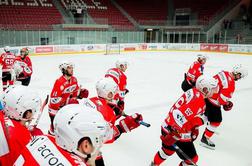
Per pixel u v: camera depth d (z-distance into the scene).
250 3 30.06
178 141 3.12
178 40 29.19
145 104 7.38
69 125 1.09
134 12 30.98
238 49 23.83
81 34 24.56
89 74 12.34
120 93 4.60
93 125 1.10
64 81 4.03
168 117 3.25
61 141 1.10
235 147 4.75
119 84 4.53
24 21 23.56
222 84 4.24
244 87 9.79
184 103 3.08
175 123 3.10
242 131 5.52
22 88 1.95
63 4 27.31
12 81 7.01
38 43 22.23
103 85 2.59
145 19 30.72
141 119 1.94
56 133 1.12
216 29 28.19
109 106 2.64
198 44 26.56
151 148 4.63
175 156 4.32
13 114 1.88
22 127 1.86
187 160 3.19
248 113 6.73
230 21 28.75
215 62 17.55
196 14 30.55
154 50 27.30
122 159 4.21
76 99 4.30
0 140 1.71
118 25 28.31
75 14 26.16
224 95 4.27
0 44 20.19
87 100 2.44
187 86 6.86
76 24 24.20
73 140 1.08
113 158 4.23
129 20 29.75
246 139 5.11
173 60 18.53
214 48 25.50
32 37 21.80
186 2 31.95
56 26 23.48
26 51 6.71
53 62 16.70
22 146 1.77
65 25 23.69
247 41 25.34
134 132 5.32
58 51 21.91
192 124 3.02
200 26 27.73
